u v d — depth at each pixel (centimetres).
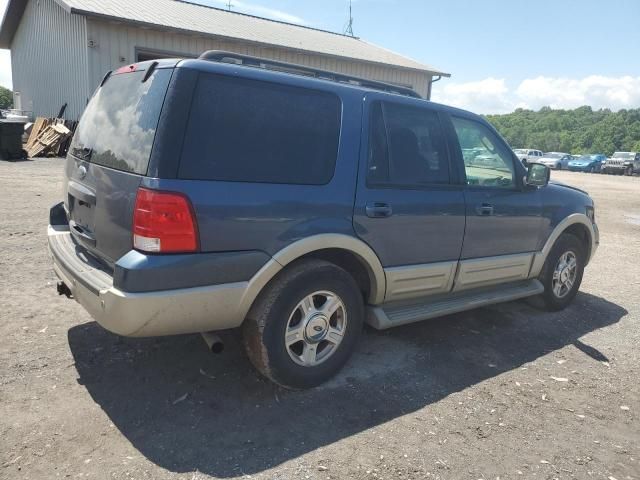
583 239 564
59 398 317
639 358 441
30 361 358
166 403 321
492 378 387
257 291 312
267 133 316
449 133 420
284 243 317
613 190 2291
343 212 343
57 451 269
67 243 377
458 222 414
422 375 382
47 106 2114
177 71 291
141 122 298
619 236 1055
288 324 328
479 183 440
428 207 390
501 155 461
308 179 330
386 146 373
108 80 376
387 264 374
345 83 396
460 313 522
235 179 300
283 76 332
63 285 360
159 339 405
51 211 416
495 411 340
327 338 351
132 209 286
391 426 314
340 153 346
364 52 2269
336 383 360
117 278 278
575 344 463
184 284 285
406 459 284
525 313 537
